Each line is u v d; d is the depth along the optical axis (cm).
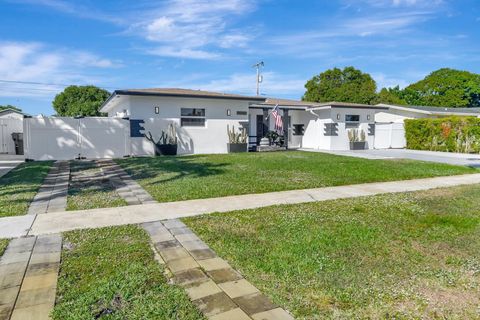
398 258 381
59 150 1457
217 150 1750
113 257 372
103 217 534
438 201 663
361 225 496
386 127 2269
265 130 2047
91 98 4150
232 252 389
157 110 1597
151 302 279
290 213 564
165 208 594
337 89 3941
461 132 1866
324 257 377
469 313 273
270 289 304
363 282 322
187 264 356
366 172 1038
